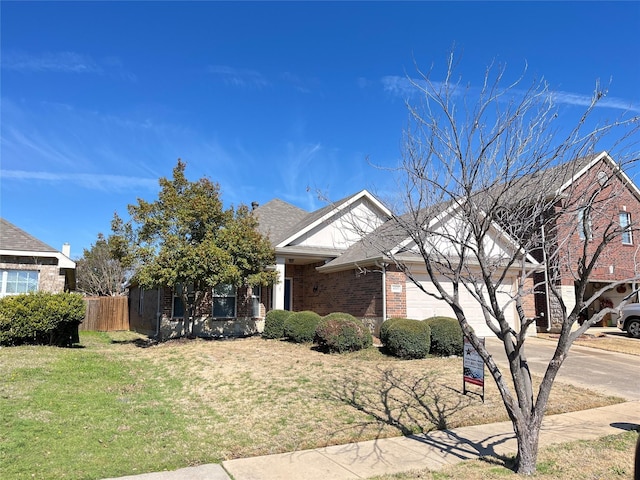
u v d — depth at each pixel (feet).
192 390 29.22
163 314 56.24
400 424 23.15
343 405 25.62
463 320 18.72
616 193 18.56
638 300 66.80
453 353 39.47
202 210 48.70
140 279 46.26
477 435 21.94
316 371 32.78
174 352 41.96
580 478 16.58
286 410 24.75
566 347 17.28
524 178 18.08
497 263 19.80
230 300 59.82
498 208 17.75
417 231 18.99
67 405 24.44
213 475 16.66
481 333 54.03
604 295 70.90
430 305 51.60
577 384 32.48
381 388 28.91
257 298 61.67
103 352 42.39
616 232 16.76
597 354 44.75
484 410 25.66
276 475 16.80
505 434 22.07
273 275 52.49
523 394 17.58
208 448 19.47
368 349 40.47
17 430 20.18
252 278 50.42
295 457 18.76
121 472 16.67
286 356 38.37
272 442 20.40
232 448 19.58
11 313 40.98
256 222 53.78
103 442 19.61
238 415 24.07
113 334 69.31
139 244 48.73
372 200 64.13
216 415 24.11
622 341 52.80
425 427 22.89
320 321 42.32
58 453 18.10
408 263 49.85
